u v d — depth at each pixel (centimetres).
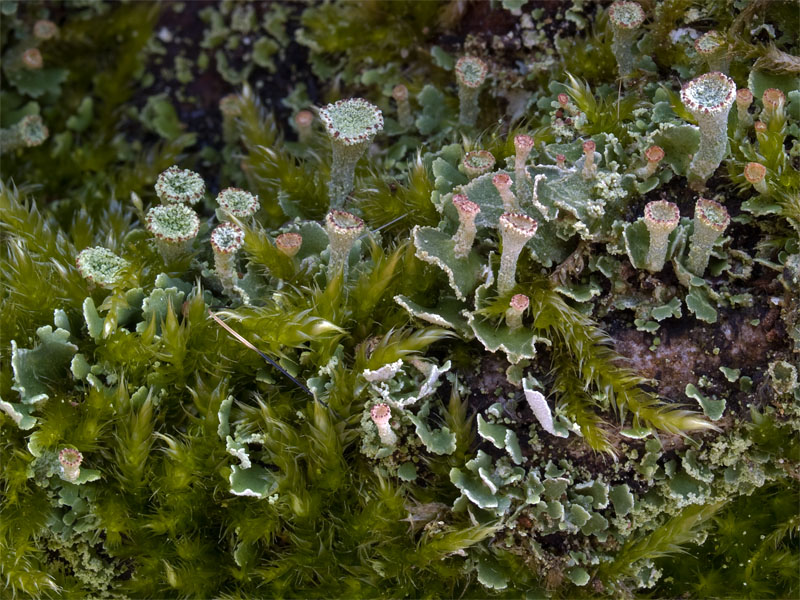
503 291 17
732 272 17
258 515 17
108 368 17
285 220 19
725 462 17
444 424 17
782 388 17
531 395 17
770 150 17
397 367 17
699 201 17
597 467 17
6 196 18
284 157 19
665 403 17
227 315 17
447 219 18
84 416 17
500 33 19
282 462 17
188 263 18
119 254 18
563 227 17
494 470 17
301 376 17
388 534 17
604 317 17
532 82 19
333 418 17
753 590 18
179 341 17
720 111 17
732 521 18
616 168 17
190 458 17
